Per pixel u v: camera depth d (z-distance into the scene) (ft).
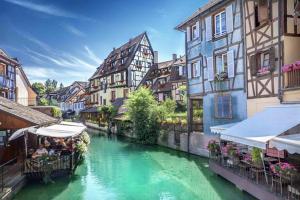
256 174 33.32
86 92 211.00
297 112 32.55
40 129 48.80
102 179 46.98
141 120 85.10
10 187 34.73
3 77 90.63
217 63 58.54
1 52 91.45
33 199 35.94
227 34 54.90
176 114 81.82
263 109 40.68
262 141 27.71
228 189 37.91
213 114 59.26
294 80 36.52
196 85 65.77
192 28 68.13
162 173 50.06
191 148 66.33
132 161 61.62
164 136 78.59
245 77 49.26
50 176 42.98
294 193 25.86
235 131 34.73
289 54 39.37
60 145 51.78
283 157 33.63
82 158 62.69
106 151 75.41
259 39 44.91
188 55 69.21
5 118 38.96
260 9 44.39
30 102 126.11
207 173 47.67
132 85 150.71
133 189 41.29
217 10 57.72
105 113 133.49
